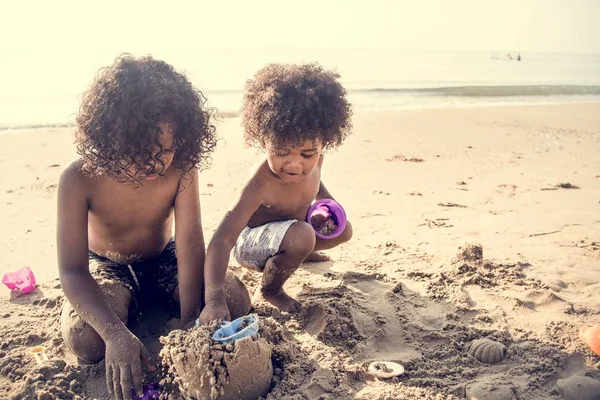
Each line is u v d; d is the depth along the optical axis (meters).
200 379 2.28
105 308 2.61
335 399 2.39
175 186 2.89
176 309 3.17
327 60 28.53
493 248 4.24
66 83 14.35
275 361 2.62
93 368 2.67
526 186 6.16
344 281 3.60
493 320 3.09
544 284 3.54
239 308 2.94
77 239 2.69
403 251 4.16
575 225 4.81
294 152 2.96
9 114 10.39
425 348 2.85
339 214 3.58
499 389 2.44
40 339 2.95
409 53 43.81
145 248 3.06
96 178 2.71
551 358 2.72
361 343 2.85
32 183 6.08
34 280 3.55
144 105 2.35
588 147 8.41
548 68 29.17
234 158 7.33
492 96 15.48
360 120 10.49
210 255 2.93
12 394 2.48
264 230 3.25
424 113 11.63
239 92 13.23
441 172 6.81
